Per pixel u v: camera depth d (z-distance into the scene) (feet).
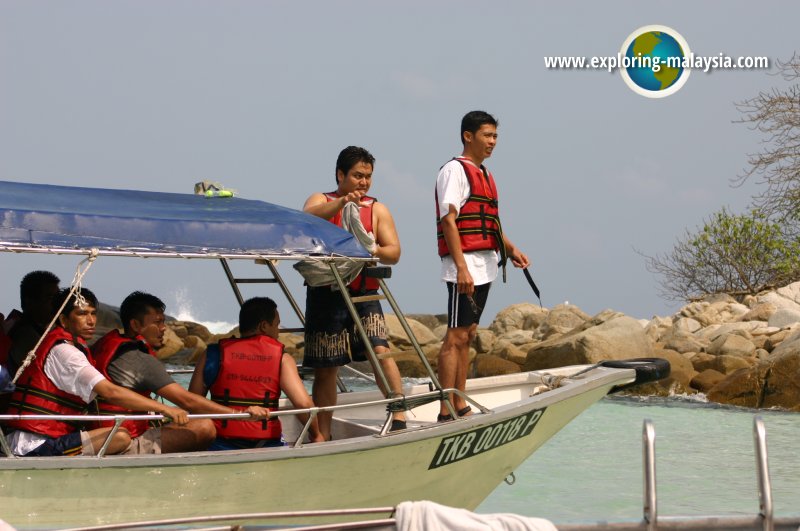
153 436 65.98
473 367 223.71
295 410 65.41
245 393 68.39
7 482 57.62
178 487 61.57
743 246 297.53
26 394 62.75
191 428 66.64
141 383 65.72
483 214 80.74
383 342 78.95
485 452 77.51
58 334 63.57
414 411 93.76
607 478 112.57
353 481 68.08
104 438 63.31
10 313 76.43
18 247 59.82
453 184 79.66
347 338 78.18
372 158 81.66
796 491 104.99
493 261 82.12
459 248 79.20
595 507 98.02
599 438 141.69
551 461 123.34
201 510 62.54
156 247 63.72
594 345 203.31
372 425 82.43
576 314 265.95
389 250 80.79
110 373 65.51
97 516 59.88
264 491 64.34
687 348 218.18
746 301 270.26
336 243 69.92
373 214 81.46
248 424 68.03
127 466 59.82
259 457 62.95
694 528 45.73
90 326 65.16
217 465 62.08
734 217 299.17
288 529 44.47
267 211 73.46
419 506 44.47
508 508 97.86
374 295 73.61
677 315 264.31
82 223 62.49
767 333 219.82
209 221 66.49
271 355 68.95
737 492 104.94
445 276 81.10
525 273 89.10
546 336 262.67
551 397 80.64
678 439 140.56
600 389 88.38
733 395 180.14
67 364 62.39
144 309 69.67
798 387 173.06
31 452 61.52
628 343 204.33
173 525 46.26
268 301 71.46
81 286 64.44
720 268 301.43
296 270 73.92
